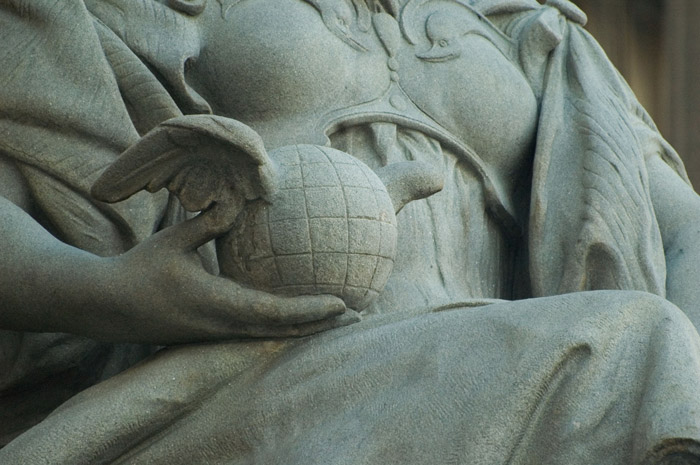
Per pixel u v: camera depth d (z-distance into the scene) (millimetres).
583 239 7844
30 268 6992
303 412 6746
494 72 8148
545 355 6551
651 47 13492
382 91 7973
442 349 6703
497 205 8047
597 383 6504
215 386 6898
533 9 8570
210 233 6801
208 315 6824
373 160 7855
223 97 7836
